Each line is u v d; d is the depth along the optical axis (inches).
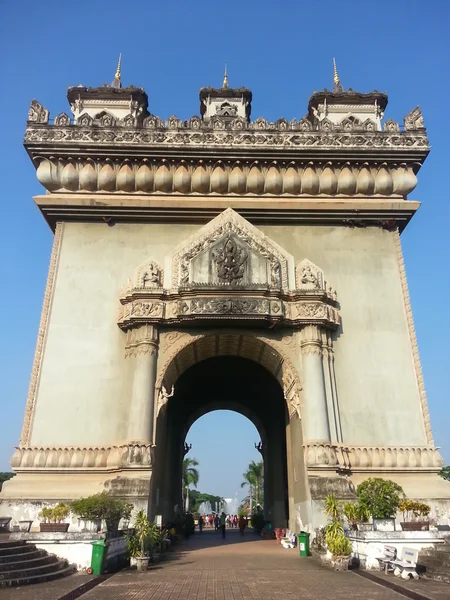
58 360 801.6
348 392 806.5
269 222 920.9
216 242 849.5
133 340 800.3
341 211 909.2
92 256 880.3
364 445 769.6
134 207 890.7
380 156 910.4
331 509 642.2
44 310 833.5
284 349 808.3
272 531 1060.5
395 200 918.4
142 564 549.6
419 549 549.3
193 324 797.2
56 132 890.7
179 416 1208.8
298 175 917.2
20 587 432.8
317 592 416.8
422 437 783.1
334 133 922.7
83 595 401.4
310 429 749.9
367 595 405.1
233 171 908.6
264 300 798.5
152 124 925.8
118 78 1339.8
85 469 727.1
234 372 1186.6
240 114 1362.0
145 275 829.8
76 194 898.7
